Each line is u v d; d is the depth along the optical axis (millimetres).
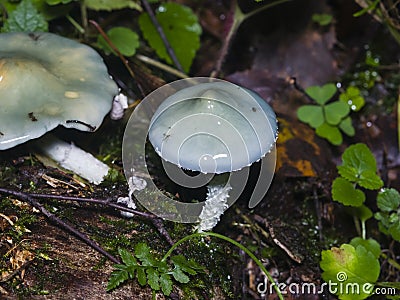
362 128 436
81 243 336
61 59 363
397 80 457
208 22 484
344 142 428
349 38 470
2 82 340
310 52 459
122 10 457
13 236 332
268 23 464
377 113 445
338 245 388
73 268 329
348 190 369
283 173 400
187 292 336
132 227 350
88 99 347
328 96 420
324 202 403
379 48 467
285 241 378
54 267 328
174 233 353
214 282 347
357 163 374
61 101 343
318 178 403
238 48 468
